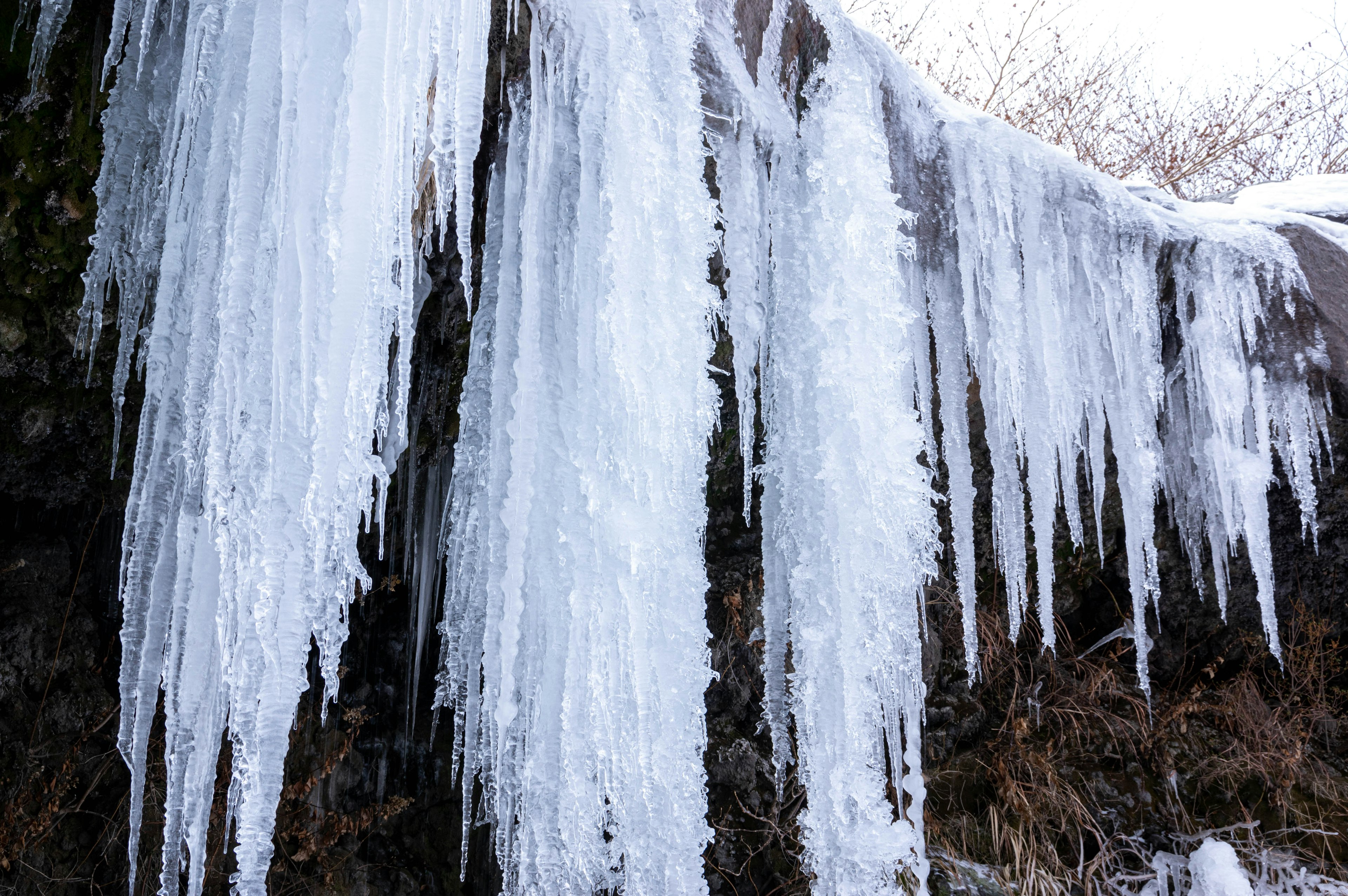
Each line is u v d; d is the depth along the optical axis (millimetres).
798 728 2533
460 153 1736
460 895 3383
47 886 2715
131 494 1794
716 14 2248
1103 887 3547
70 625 2904
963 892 3369
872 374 2414
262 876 1697
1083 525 3951
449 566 2461
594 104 2057
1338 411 3195
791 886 3371
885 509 2438
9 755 2689
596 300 2086
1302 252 3227
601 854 2262
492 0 1939
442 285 2512
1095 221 2996
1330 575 3752
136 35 1740
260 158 1636
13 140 1789
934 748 3844
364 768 3496
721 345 2936
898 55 2885
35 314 2076
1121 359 3061
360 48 1650
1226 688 4121
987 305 2832
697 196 2178
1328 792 3855
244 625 1686
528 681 2225
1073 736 3959
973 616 2848
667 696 2232
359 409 1748
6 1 1683
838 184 2428
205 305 1689
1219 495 3295
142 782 1810
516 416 2080
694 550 2293
